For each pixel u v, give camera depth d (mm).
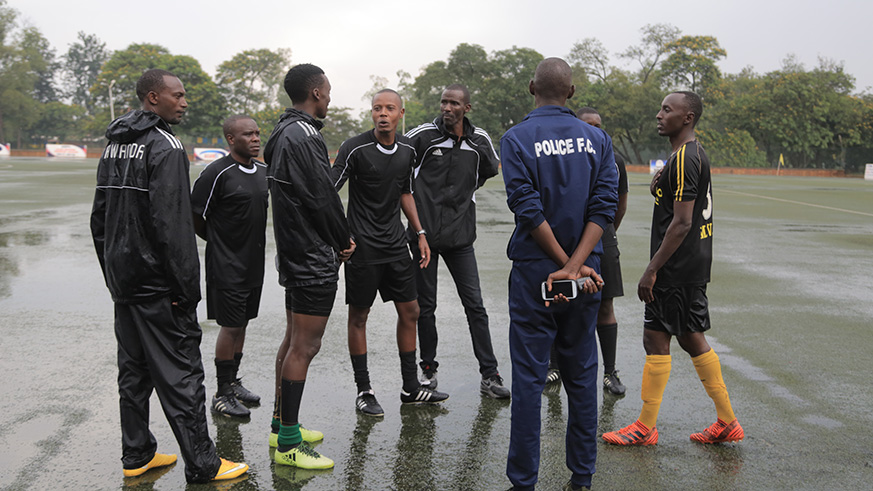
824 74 60062
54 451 2971
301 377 2898
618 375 4148
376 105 3422
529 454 2600
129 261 2553
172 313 2623
